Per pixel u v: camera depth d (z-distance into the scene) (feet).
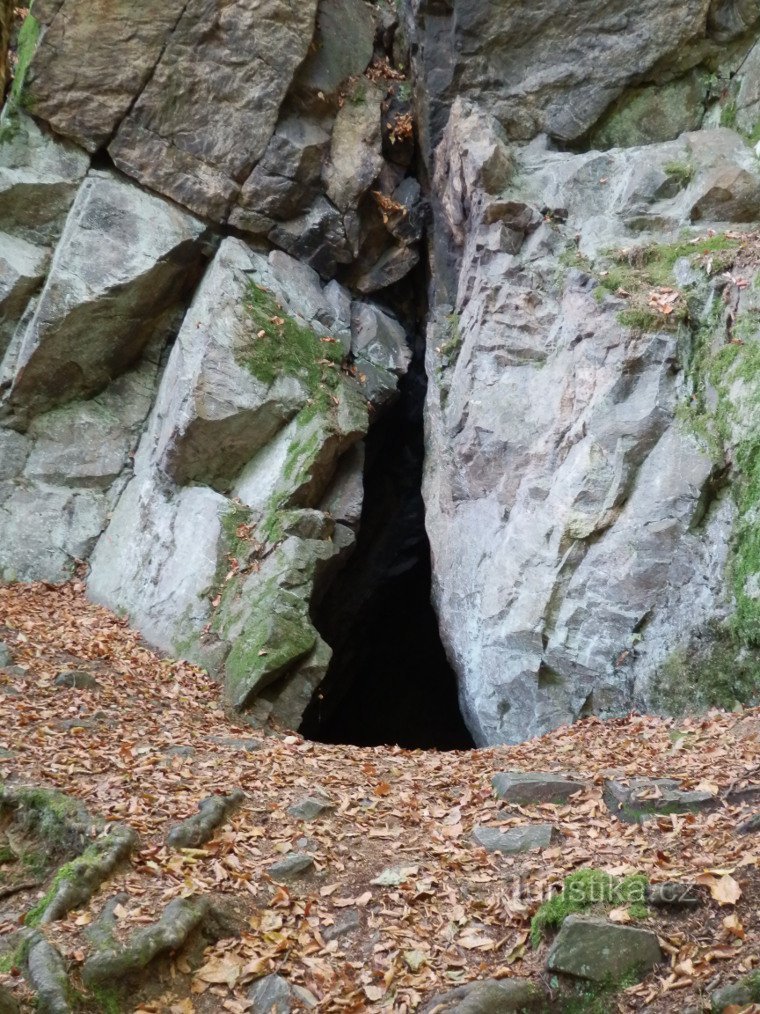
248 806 19.77
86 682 28.68
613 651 29.86
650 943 14.29
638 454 30.81
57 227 41.16
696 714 27.40
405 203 43.68
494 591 33.17
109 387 41.73
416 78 42.47
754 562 27.14
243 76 40.73
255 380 37.52
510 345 35.55
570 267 34.81
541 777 20.89
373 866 17.63
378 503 46.42
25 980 14.25
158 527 37.09
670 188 36.09
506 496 34.30
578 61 39.32
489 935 15.48
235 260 40.50
